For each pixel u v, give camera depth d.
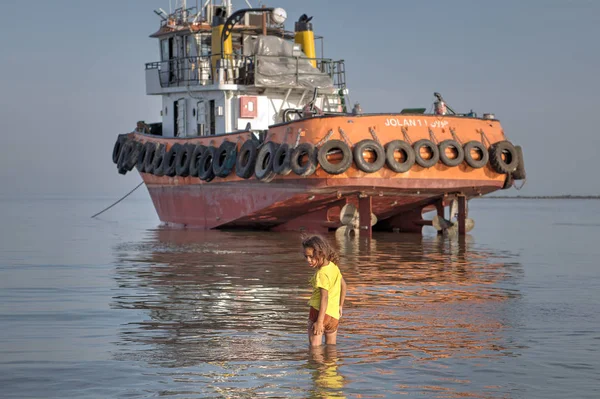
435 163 23.30
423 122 23.62
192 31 28.64
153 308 10.80
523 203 102.06
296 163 22.64
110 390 6.66
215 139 26.58
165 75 30.16
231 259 17.64
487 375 7.17
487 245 22.92
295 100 27.62
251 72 26.86
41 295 12.03
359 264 16.70
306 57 27.52
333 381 6.95
